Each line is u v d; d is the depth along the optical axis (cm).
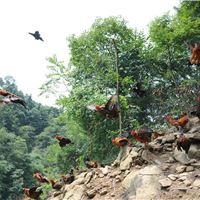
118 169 959
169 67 2200
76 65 2325
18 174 5006
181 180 821
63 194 974
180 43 2088
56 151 2384
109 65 2255
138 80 2284
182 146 832
